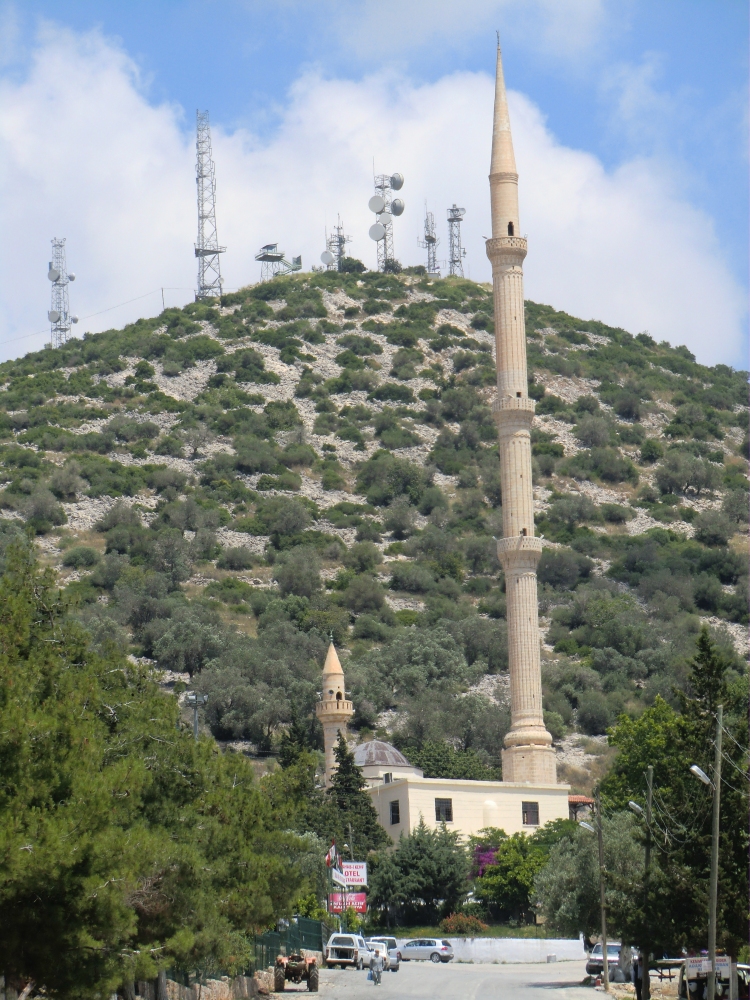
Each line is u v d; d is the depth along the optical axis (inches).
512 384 4340.6
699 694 2444.6
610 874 2438.5
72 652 1688.0
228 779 1851.6
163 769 1716.3
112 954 1326.3
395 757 4813.0
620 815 3208.7
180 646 6515.8
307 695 6181.1
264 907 1893.5
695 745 2364.7
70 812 1254.3
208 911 1674.5
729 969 1967.3
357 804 4254.4
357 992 2476.6
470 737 6215.6
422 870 4037.9
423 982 2723.9
